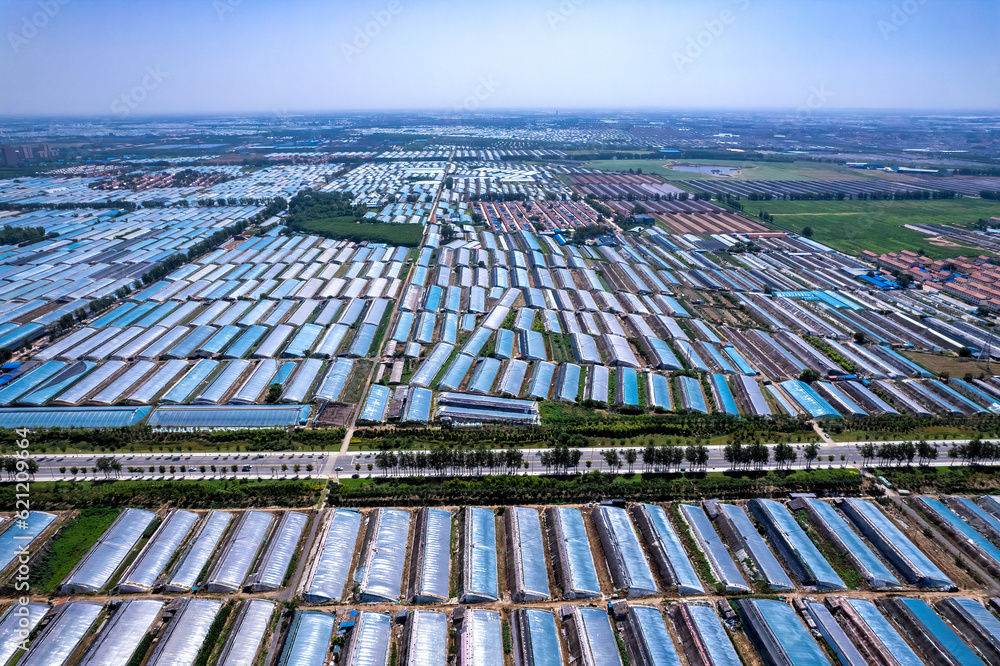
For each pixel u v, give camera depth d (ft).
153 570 291.99
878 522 332.80
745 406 461.37
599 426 423.64
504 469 377.91
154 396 458.91
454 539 320.70
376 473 370.32
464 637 259.19
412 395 457.68
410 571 298.97
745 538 320.50
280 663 244.22
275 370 502.38
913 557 307.78
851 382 494.59
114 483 353.51
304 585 286.46
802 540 320.09
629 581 291.99
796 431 426.51
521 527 325.42
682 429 425.28
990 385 491.72
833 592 292.20
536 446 404.77
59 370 490.49
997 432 420.77
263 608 271.28
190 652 250.16
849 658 253.85
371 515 334.65
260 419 424.05
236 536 311.88
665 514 342.23
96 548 301.43
